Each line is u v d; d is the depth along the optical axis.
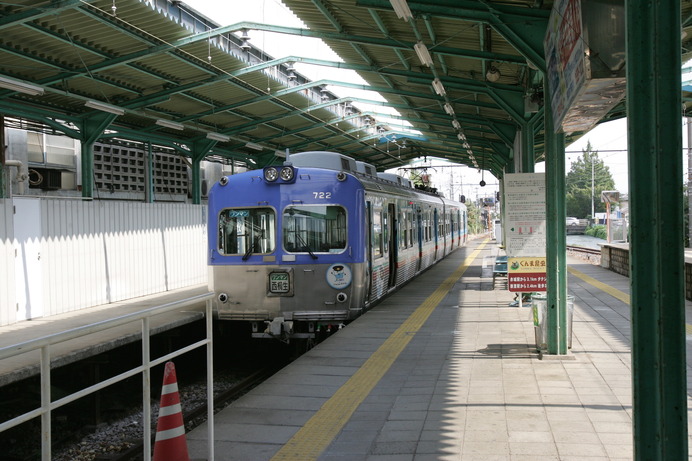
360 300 10.45
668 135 3.03
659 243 3.04
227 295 10.47
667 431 3.03
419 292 15.41
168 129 19.70
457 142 26.25
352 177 10.45
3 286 10.89
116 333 9.47
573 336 9.42
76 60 12.76
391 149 32.34
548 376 7.09
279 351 12.52
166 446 4.27
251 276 10.33
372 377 7.32
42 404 3.36
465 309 12.46
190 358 11.75
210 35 12.02
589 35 4.66
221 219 10.59
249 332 11.87
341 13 10.69
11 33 11.10
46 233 12.07
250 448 5.12
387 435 5.33
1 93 13.95
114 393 9.45
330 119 22.44
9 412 7.92
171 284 16.78
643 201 3.09
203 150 21.38
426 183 39.41
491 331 10.00
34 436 7.79
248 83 15.91
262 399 6.52
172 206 16.94
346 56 13.58
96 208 13.67
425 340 9.42
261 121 20.20
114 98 15.69
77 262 12.95
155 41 12.09
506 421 5.56
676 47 3.01
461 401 6.23
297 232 10.30
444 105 15.95
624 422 5.44
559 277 7.95
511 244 10.59
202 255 18.70
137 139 19.02
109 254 14.05
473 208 78.81
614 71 4.56
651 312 3.09
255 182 10.48
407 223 15.84
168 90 15.15
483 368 7.57
